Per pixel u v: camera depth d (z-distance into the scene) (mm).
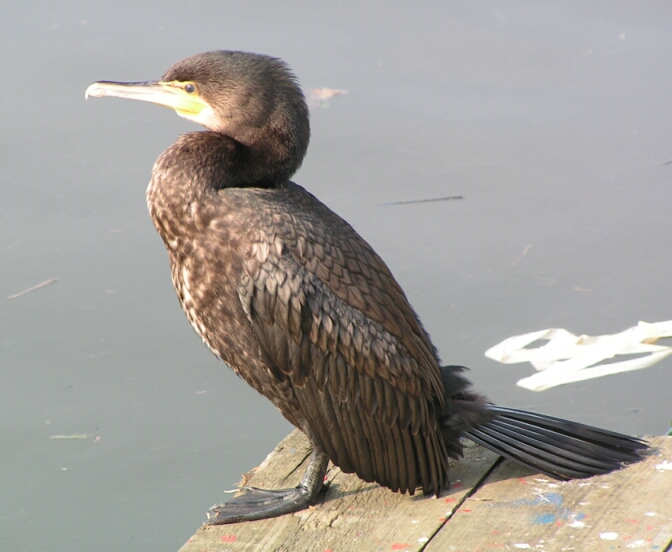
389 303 7551
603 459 7523
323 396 7441
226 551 7031
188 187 7512
